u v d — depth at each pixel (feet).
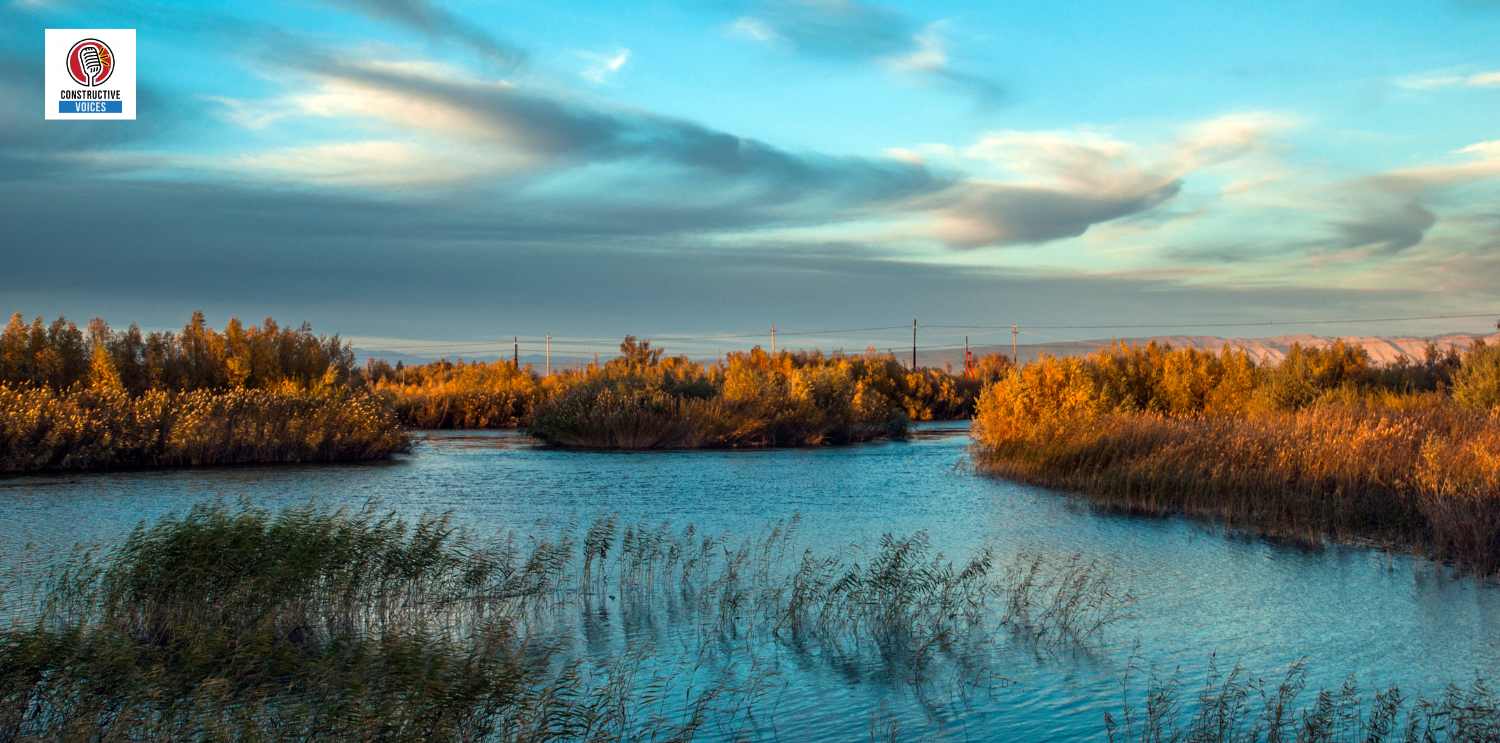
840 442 133.80
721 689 28.63
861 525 58.29
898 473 89.30
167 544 35.19
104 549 48.01
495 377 212.64
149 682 23.50
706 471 92.17
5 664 23.68
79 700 23.13
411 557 38.68
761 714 26.66
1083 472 75.97
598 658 31.37
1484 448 55.31
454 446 124.57
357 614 35.47
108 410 92.73
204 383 120.37
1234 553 48.62
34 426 86.79
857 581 38.06
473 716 22.89
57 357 111.96
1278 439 67.15
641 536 48.34
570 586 41.50
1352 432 66.44
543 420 127.75
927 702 27.68
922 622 36.19
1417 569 44.57
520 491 75.61
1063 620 36.04
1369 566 45.24
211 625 29.71
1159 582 42.37
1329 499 56.90
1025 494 73.00
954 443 133.08
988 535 54.39
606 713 24.62
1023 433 93.35
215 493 72.38
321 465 95.66
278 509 63.57
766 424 127.44
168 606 32.58
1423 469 54.90
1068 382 101.96
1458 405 89.76
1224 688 28.48
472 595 39.34
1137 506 63.87
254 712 22.41
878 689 28.68
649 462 101.76
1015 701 27.71
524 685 26.37
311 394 110.73
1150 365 124.98
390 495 72.49
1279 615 36.83
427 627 33.81
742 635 34.32
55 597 35.35
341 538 37.78
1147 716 26.45
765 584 41.68
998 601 39.29
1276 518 56.03
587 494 73.61
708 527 57.67
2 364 109.91
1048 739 24.89
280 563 34.65
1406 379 121.29
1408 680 29.45
